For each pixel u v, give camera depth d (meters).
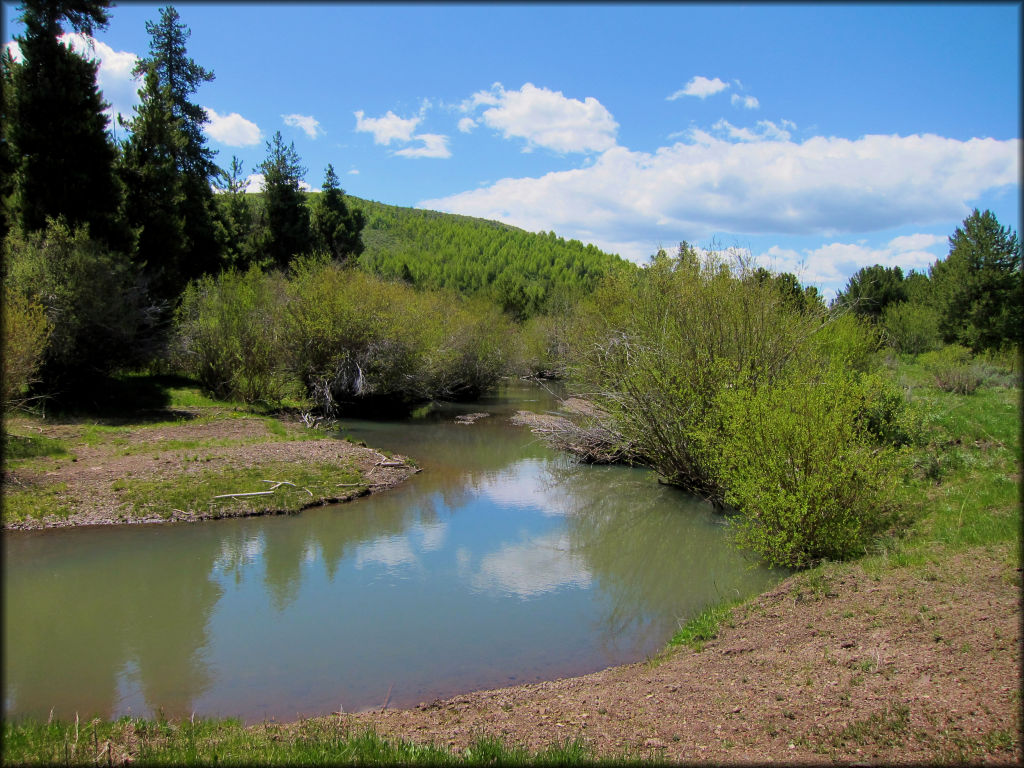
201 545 9.69
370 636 7.04
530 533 10.95
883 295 49.12
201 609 7.64
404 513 11.84
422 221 156.62
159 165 26.38
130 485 11.59
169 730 4.91
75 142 20.77
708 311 12.09
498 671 6.30
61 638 6.86
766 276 12.94
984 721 3.90
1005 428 13.65
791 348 11.75
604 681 5.84
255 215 44.72
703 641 6.43
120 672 6.18
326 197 47.06
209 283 24.64
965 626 5.32
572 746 4.33
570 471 15.79
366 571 8.98
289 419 20.81
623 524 11.43
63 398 18.86
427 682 6.07
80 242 18.72
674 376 11.91
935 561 6.97
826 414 8.40
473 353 30.56
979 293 40.00
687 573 9.07
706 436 10.91
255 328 22.30
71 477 11.70
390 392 25.41
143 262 22.55
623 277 15.98
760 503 8.38
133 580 8.41
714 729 4.46
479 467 16.14
